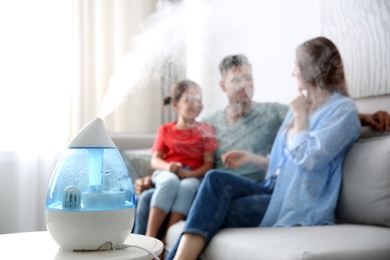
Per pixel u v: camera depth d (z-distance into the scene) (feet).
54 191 3.10
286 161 5.83
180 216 6.10
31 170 8.65
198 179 6.73
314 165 5.43
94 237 3.00
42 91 8.86
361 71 6.16
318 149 5.41
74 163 3.12
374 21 5.93
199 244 4.87
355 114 5.62
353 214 5.26
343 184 5.43
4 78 8.61
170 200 6.11
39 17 8.89
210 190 5.18
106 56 9.51
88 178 3.10
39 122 8.79
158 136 7.32
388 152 5.02
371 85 6.02
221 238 4.78
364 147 5.43
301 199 5.43
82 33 9.27
